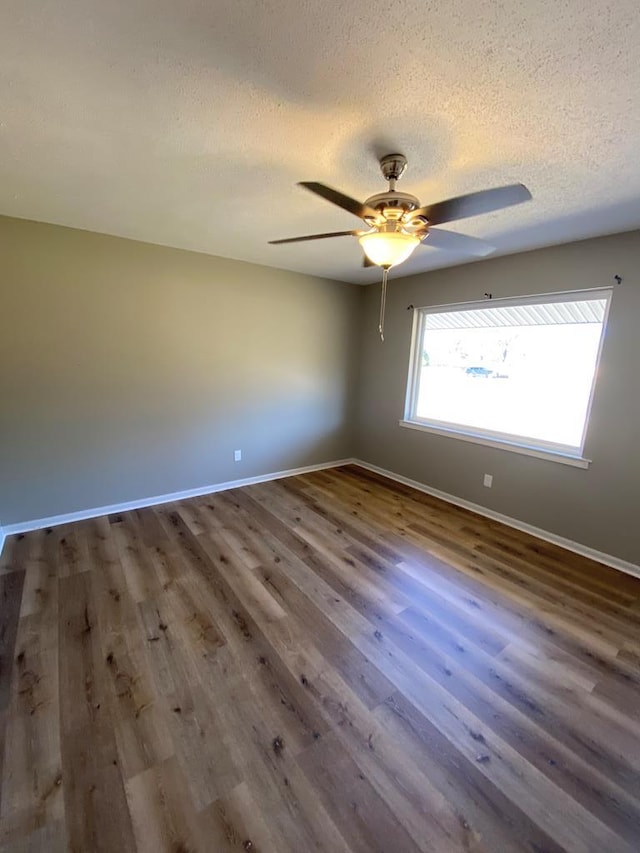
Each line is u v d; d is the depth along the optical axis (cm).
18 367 282
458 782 135
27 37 108
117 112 143
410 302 414
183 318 348
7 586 234
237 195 217
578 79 117
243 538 302
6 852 113
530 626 215
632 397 262
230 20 102
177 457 368
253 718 156
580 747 149
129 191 215
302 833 120
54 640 194
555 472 306
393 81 122
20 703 159
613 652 198
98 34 107
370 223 166
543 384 320
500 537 316
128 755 141
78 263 291
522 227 251
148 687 169
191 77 124
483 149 160
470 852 116
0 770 134
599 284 270
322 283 437
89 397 313
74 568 255
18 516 297
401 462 442
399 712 161
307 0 95
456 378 387
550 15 96
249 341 393
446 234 187
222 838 118
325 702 165
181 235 297
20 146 168
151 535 301
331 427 483
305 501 379
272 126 149
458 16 98
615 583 256
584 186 191
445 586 249
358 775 137
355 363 487
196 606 222
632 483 266
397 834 120
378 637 203
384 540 306
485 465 356
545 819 125
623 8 92
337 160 174
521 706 166
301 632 205
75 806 125
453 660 190
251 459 420
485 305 347
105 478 331
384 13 98
